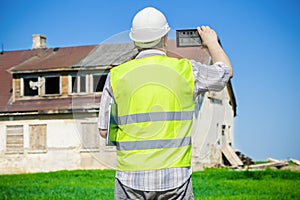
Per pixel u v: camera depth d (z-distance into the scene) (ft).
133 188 12.03
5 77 114.52
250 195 47.67
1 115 102.37
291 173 75.00
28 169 100.68
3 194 50.96
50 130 99.96
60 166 98.73
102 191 53.67
